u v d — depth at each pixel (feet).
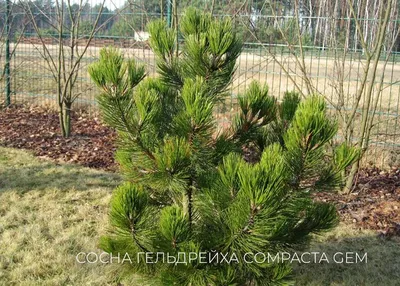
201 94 8.06
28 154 23.22
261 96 9.11
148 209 8.34
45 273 12.63
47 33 31.78
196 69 8.89
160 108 8.52
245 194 7.36
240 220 7.70
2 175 20.04
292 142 7.84
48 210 16.53
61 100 26.08
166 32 9.64
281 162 7.38
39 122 29.30
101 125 28.94
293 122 7.95
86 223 15.56
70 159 22.77
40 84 36.63
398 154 23.84
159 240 8.31
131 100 8.61
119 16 29.04
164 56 9.66
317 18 22.97
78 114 31.12
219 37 8.52
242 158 8.44
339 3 22.95
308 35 25.71
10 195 17.74
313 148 7.75
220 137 9.05
